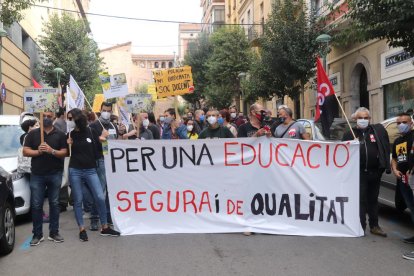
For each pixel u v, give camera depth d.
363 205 6.77
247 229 6.79
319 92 7.18
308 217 6.78
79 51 30.38
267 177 6.88
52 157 6.50
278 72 19.52
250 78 23.80
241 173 6.93
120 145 6.97
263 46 19.47
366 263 5.42
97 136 6.86
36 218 6.52
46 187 6.95
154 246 6.21
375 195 6.79
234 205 6.93
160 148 6.97
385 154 6.64
